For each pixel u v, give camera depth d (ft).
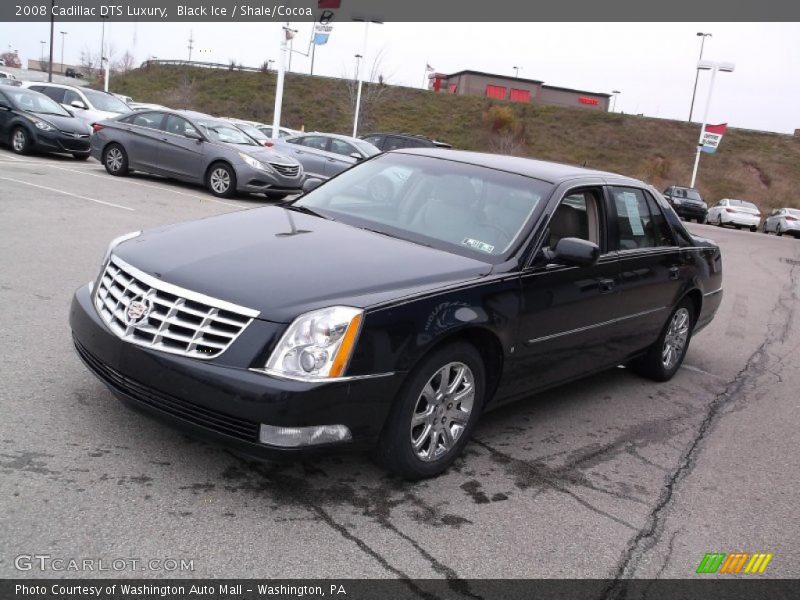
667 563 10.88
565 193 14.97
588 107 206.80
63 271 22.40
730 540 11.83
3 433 11.80
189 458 11.86
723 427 17.28
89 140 55.26
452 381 12.36
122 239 13.35
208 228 13.52
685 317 20.21
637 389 19.39
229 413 10.19
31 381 13.96
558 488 12.82
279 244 12.62
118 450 11.79
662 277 17.98
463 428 12.69
